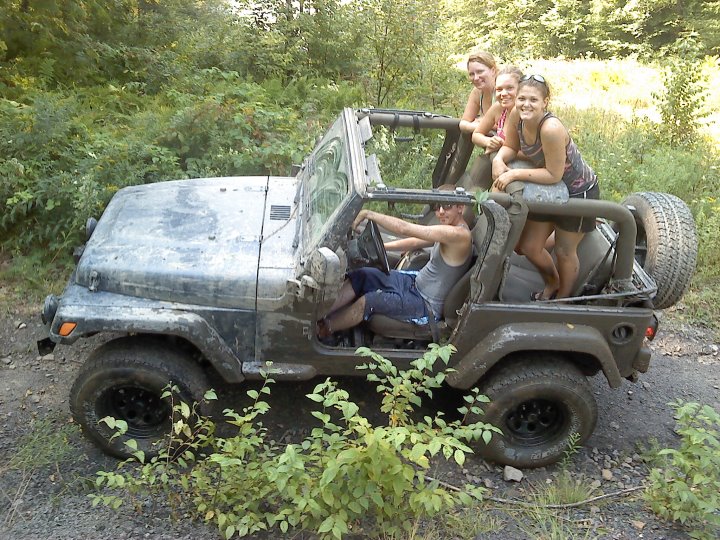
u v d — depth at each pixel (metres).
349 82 10.91
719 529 3.68
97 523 3.44
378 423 4.39
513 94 4.06
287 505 3.42
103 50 10.02
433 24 9.55
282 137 7.64
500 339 3.76
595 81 15.30
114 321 3.61
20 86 8.52
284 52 11.42
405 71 9.54
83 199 5.78
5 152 6.51
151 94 9.74
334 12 11.89
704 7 19.50
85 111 8.13
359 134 4.04
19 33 9.31
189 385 3.77
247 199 4.43
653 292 3.91
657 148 9.06
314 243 3.58
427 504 3.13
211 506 3.45
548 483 4.03
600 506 3.84
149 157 6.94
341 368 3.91
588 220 3.77
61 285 5.66
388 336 4.05
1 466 3.78
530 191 3.62
